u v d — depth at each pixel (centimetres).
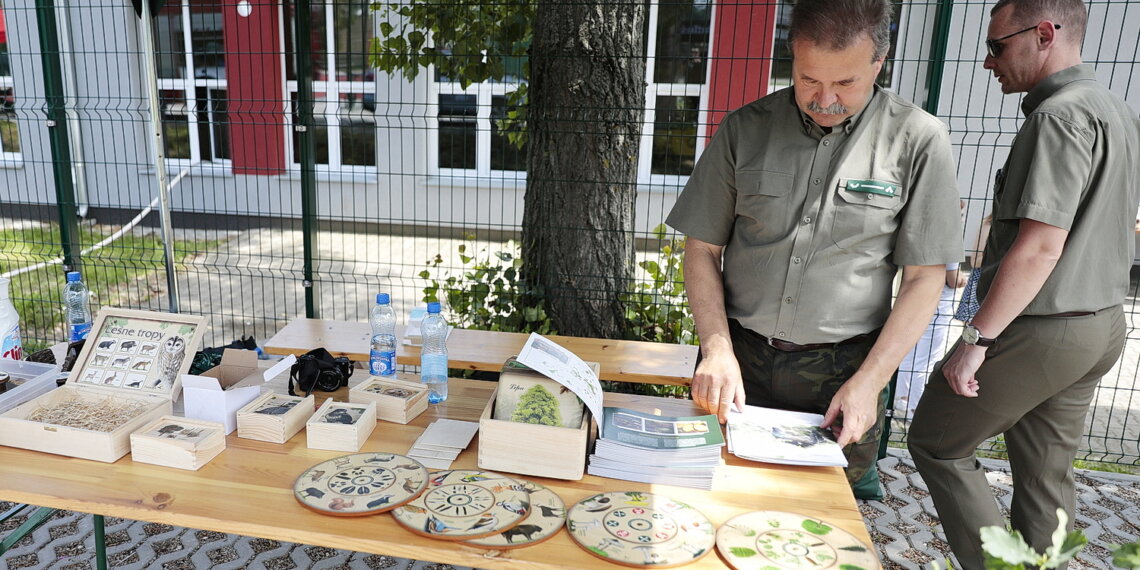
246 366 197
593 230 361
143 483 150
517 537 134
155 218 848
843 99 164
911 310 181
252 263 744
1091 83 189
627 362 263
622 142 354
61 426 161
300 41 352
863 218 182
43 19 400
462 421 184
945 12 291
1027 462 218
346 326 284
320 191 880
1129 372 498
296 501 144
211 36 812
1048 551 78
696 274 205
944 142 178
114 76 802
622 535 136
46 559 257
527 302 382
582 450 155
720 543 134
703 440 166
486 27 393
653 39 742
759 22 652
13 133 828
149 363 186
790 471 164
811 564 129
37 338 491
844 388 178
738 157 193
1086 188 185
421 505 142
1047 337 193
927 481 225
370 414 177
